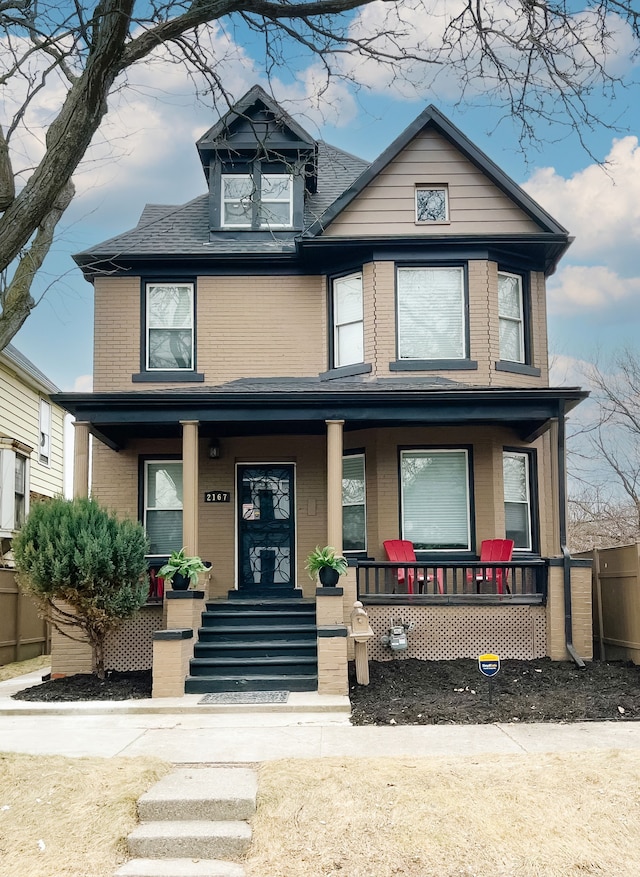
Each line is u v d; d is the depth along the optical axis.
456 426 13.67
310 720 9.01
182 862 5.41
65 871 5.23
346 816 5.71
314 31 7.48
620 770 6.33
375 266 13.88
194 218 15.73
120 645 12.02
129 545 10.86
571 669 11.16
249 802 5.87
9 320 6.59
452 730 8.33
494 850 5.32
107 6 6.38
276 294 14.59
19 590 15.43
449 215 14.16
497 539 13.20
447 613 12.00
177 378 14.29
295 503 14.27
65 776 6.38
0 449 18.08
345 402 12.17
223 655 11.32
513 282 14.44
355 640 10.82
